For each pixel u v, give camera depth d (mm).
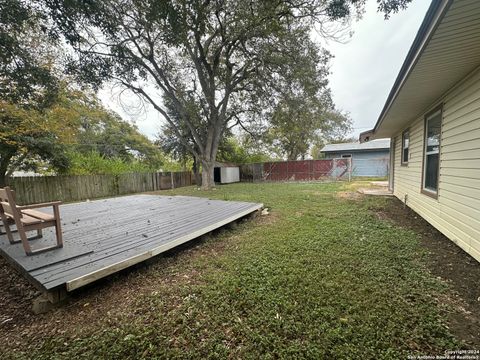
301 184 13281
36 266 2314
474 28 1937
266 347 1517
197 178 15328
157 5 4926
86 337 1684
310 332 1613
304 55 9227
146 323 1803
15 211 2496
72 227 3863
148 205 6160
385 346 1486
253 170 17859
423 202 4754
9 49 4973
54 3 4625
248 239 3783
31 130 8180
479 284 2232
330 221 4656
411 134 5758
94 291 2305
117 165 13336
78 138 15297
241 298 2062
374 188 9672
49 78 6164
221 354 1479
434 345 1496
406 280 2322
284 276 2430
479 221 2736
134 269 2773
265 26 7090
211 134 12500
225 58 10828
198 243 3750
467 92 3014
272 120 12844
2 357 1543
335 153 17984
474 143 2861
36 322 1894
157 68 10086
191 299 2092
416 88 3541
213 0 6723
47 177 9602
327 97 13227
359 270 2541
